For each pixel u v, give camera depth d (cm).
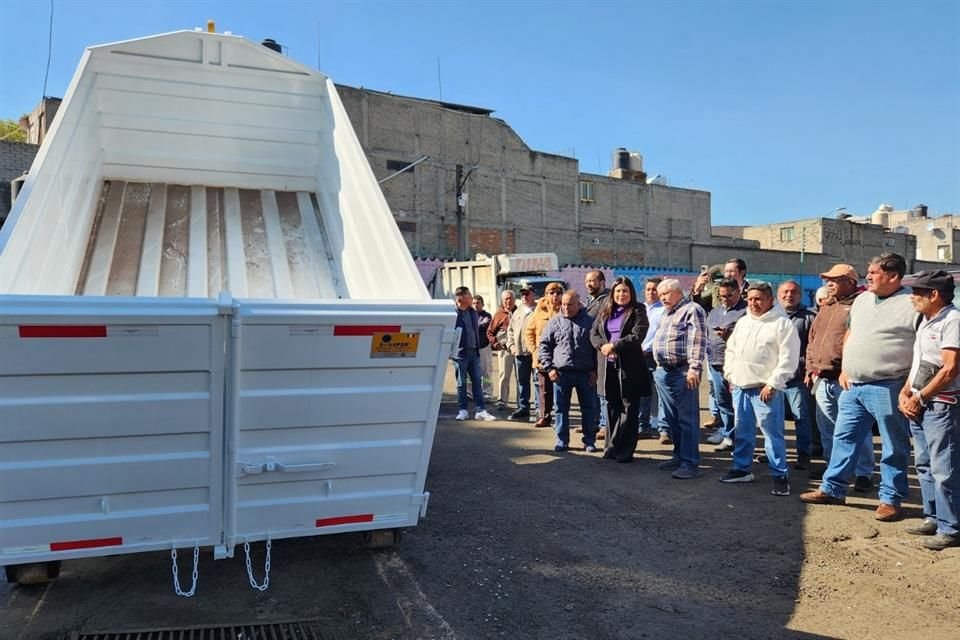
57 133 453
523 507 550
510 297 1050
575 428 892
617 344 676
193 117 636
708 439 813
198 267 529
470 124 3306
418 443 387
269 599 378
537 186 3572
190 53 622
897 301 503
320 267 566
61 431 312
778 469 575
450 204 3234
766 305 582
